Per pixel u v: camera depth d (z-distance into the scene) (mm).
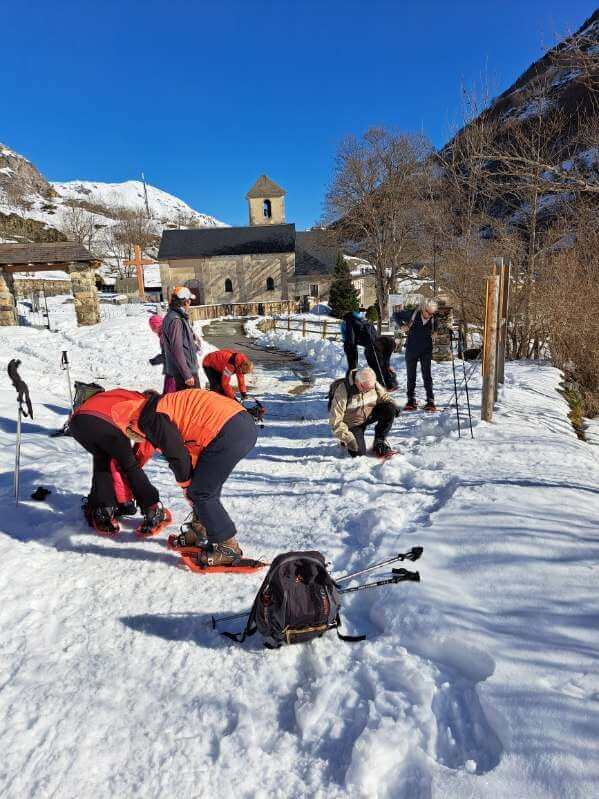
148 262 43656
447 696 2162
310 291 51625
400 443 6102
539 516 3480
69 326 21281
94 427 3480
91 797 1839
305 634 2523
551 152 10633
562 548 3020
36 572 3328
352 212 42812
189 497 3174
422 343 7324
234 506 4422
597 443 6816
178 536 3570
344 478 4973
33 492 4555
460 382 9695
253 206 57156
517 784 1665
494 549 3096
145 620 2859
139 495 3715
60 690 2361
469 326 14461
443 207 14719
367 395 5484
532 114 11242
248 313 44719
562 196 11453
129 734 2115
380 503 4172
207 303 51781
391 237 41969
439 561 3105
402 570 2926
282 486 4910
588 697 1939
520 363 11766
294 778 1878
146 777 1911
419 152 39688
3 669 2500
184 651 2609
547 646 2248
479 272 13266
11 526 3883
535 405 7637
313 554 2662
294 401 9812
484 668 2234
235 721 2162
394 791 1784
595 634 2283
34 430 6977
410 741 1910
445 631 2420
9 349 16094
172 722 2172
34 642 2695
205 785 1868
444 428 6297
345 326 7336
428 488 4473
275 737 2086
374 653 2445
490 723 1952
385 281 44000
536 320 12000
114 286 61344
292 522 4035
